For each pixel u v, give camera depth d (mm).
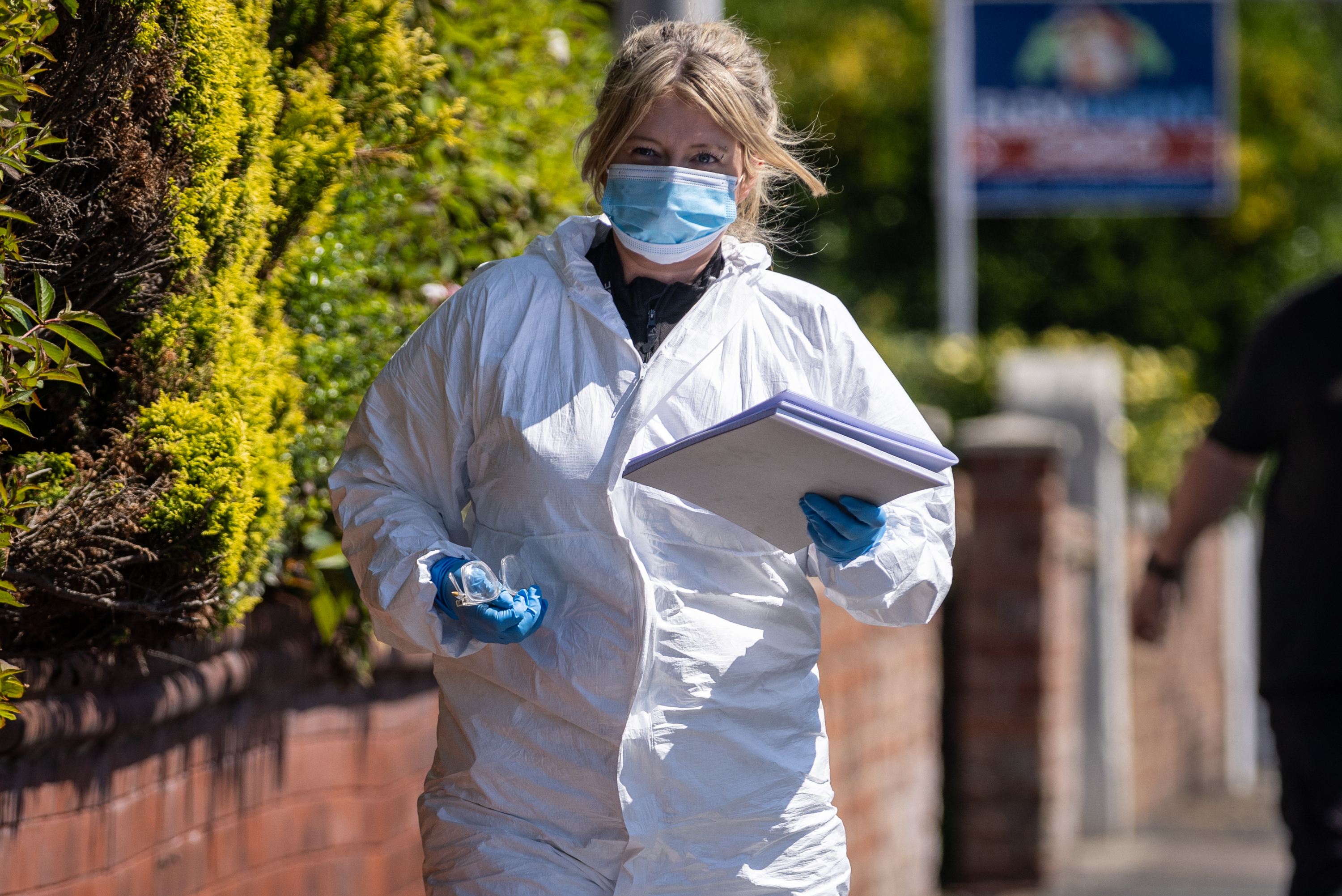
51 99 9719
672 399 9484
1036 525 29984
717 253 10023
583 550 9375
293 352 12992
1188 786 43125
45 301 8992
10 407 9266
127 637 10906
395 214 14414
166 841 12016
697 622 9398
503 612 9109
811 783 9797
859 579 9570
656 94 9398
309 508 13305
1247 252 61875
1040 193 52281
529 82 15945
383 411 10094
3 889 9969
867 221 61875
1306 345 17188
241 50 11016
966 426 36969
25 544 9711
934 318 60969
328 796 14680
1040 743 29891
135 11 9922
